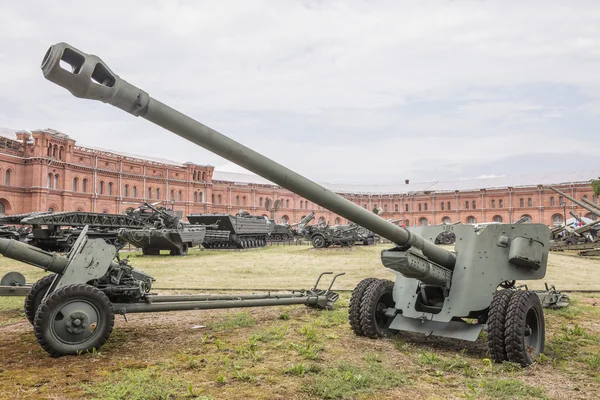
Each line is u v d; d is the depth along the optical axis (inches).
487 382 176.7
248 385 173.2
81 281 218.2
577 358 213.2
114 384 170.2
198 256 915.4
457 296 224.5
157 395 160.2
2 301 350.0
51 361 199.0
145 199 2300.7
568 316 310.8
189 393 161.8
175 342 235.9
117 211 2151.8
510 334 197.2
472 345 239.9
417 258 215.8
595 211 875.4
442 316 224.2
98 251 228.2
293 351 221.1
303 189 180.1
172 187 2449.6
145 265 716.7
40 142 1840.6
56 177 1915.6
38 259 222.8
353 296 254.5
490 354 206.1
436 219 3191.4
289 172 176.7
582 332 260.4
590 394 168.1
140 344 230.7
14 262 749.9
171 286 465.7
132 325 276.4
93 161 2071.9
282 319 298.7
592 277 579.8
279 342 235.3
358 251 1055.6
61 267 227.9
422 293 246.5
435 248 224.1
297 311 324.5
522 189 2844.5
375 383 175.9
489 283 221.6
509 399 162.4
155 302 242.1
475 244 231.0
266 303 286.8
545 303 328.5
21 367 191.6
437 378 185.5
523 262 222.2
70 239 886.4
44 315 198.8
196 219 1133.1
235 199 2854.3
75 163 1982.0
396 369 196.1
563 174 2945.4
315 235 1171.3
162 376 179.9
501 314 202.5
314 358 207.6
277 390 168.1
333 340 244.5
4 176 1765.5
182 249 925.2
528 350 210.8
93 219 922.1
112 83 143.2
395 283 259.4
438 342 245.1
